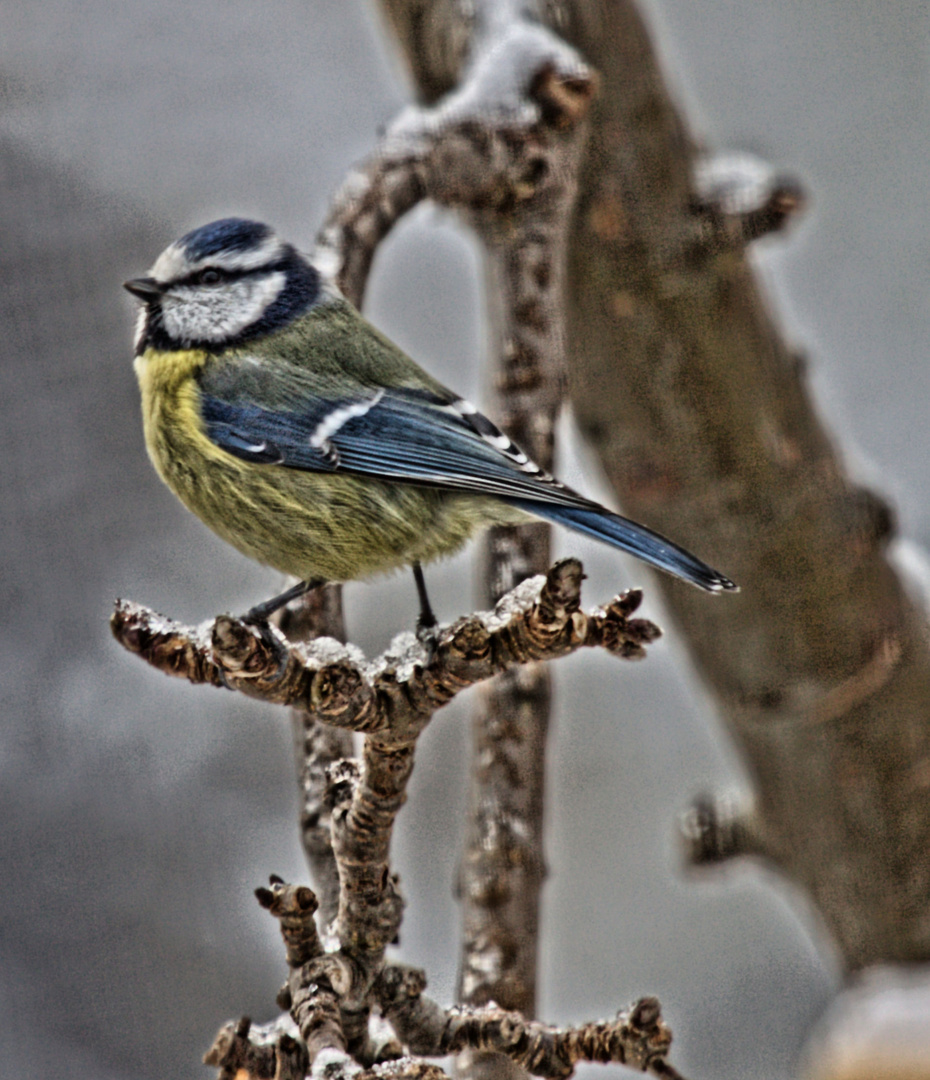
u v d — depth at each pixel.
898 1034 9.63
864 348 15.02
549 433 7.82
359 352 7.42
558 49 8.20
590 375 9.96
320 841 6.32
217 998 11.68
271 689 4.70
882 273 15.16
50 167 13.04
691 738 14.69
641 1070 5.18
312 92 14.16
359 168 8.15
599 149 9.48
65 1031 11.59
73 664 12.64
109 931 11.94
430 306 14.28
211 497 7.35
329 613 7.38
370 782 5.09
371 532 7.12
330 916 6.06
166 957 11.84
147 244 13.02
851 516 10.02
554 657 4.79
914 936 10.44
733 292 9.73
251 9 14.20
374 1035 5.37
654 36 9.62
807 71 15.82
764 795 10.79
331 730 6.54
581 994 13.93
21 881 12.06
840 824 10.44
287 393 7.27
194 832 12.38
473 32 8.95
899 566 10.52
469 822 7.23
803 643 10.09
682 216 9.56
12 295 12.55
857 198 15.36
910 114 15.49
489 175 7.86
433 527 7.12
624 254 9.63
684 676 14.83
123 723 12.64
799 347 10.20
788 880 11.12
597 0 9.34
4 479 12.51
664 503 10.10
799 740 10.31
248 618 7.13
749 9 15.91
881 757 10.23
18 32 13.44
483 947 6.98
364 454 7.11
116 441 12.69
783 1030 13.69
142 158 13.45
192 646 4.76
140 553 12.80
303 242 13.53
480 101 8.02
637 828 14.38
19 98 13.18
